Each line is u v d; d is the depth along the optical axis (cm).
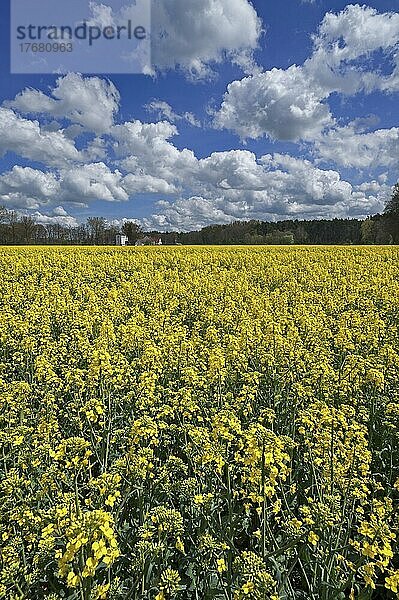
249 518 445
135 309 1277
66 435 584
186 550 418
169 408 564
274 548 400
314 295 1467
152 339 907
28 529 384
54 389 668
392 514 446
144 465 431
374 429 616
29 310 1126
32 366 789
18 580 349
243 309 1204
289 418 627
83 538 285
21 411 571
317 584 369
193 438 465
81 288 1588
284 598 356
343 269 2309
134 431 462
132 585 347
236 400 604
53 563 379
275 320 1110
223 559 362
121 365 738
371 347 927
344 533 430
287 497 479
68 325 1106
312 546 393
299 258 2762
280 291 1706
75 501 375
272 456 388
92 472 534
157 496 466
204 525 412
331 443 450
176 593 360
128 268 2289
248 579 334
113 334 912
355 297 1434
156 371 737
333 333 1086
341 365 815
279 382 715
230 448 537
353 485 433
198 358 805
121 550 394
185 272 2133
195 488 429
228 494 432
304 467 509
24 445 505
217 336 941
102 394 636
